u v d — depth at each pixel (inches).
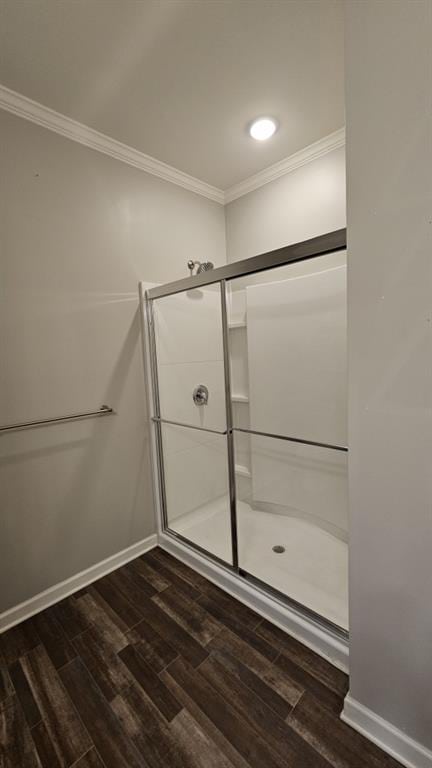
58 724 43.6
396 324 32.4
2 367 57.6
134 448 77.4
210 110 62.6
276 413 78.9
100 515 72.1
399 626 36.1
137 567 74.6
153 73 53.7
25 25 44.8
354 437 36.8
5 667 51.6
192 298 72.7
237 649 53.0
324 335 69.2
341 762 37.9
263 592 61.5
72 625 59.2
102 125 65.5
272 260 55.5
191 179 85.7
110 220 71.2
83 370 68.0
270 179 84.0
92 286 68.7
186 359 76.4
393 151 30.5
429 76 27.7
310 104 61.9
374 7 29.7
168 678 48.8
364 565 37.9
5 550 59.4
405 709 36.9
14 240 57.9
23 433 60.6
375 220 32.4
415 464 32.8
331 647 49.9
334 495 72.2
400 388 32.9
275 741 40.4
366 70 31.0
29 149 59.0
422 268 30.3
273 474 82.0
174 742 40.9
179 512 83.5
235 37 48.4
